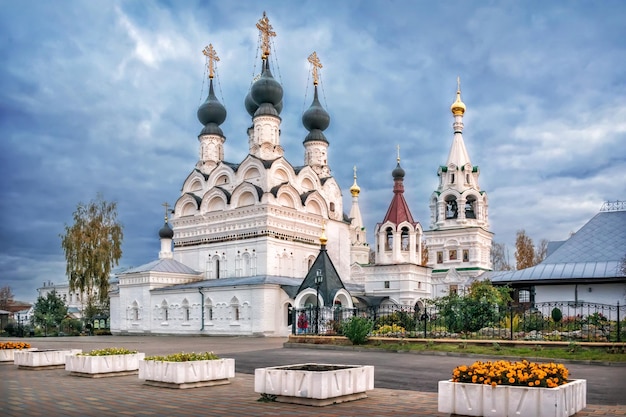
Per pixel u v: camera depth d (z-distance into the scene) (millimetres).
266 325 49312
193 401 13664
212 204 61062
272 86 61594
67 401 13789
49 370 21219
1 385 16797
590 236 44469
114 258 68250
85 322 66938
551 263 43188
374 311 37438
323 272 43312
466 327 31203
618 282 39188
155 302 57812
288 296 50688
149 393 15008
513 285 43094
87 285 66312
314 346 31844
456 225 72688
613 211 46219
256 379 13883
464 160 74562
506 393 10852
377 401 13602
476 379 11281
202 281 58500
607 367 20859
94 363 18516
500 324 31578
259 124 61406
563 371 11477
